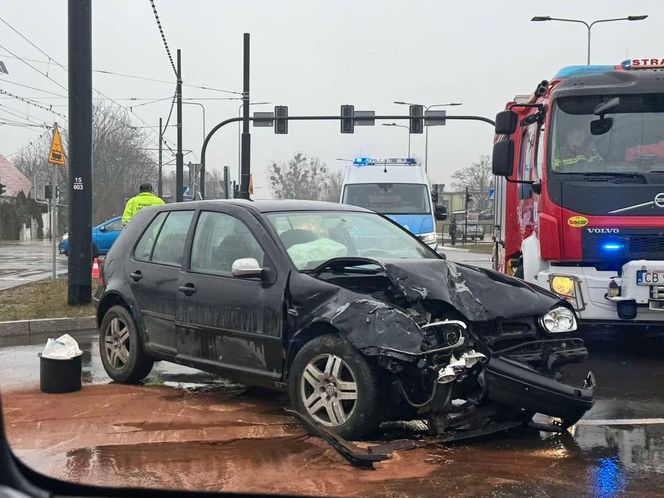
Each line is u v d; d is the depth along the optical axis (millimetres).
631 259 7523
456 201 80312
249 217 5871
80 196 11414
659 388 6688
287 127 25547
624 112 7695
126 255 6898
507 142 8297
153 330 6406
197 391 6398
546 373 4938
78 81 11258
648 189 7512
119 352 6766
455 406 4883
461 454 4719
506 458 4656
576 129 7742
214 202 6289
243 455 4617
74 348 6414
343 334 4734
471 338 4738
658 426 5445
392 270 5020
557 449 4863
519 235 9695
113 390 6418
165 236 6633
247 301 5492
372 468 4406
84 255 11477
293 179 80812
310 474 4297
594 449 4879
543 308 5094
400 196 16203
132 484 4078
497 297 5035
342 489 4066
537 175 8156
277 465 4441
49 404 5852
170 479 4172
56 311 11078
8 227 49094
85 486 3004
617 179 7594
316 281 5176
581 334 9711
